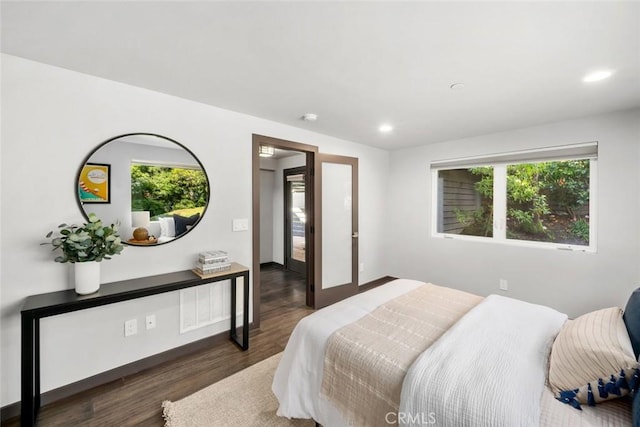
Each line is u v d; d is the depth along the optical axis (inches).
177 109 89.6
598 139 102.0
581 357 43.5
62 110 71.0
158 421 64.8
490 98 87.9
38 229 68.4
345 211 146.4
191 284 82.4
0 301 64.2
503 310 69.7
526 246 122.3
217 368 85.1
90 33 55.9
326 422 54.7
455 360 48.4
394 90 82.7
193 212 94.3
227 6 47.9
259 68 70.3
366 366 51.3
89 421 64.5
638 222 95.4
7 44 59.9
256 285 111.0
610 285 100.9
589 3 46.0
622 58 63.4
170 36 57.0
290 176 206.5
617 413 39.8
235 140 103.6
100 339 77.4
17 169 65.8
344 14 49.8
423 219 158.7
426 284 94.5
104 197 77.4
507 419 37.1
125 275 81.7
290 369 61.8
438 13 49.3
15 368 65.9
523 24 51.9
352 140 147.9
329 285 140.7
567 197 114.6
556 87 79.4
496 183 133.0
